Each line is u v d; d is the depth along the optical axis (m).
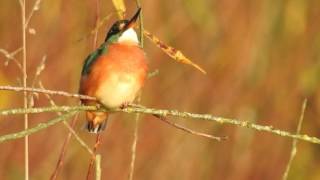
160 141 13.91
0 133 12.70
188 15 14.84
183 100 14.38
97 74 7.79
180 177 13.92
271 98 15.33
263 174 14.68
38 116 12.91
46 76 13.30
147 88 14.20
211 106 14.59
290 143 15.04
